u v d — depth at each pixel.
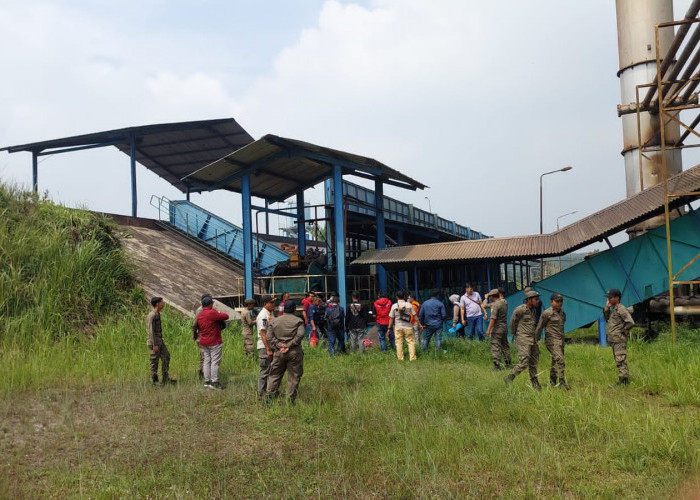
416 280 18.28
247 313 11.61
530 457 5.34
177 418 7.29
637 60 18.28
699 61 13.01
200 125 25.64
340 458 5.50
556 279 16.02
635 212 14.51
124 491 4.78
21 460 5.68
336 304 13.45
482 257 16.09
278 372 7.92
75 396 8.45
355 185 21.50
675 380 7.99
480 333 14.23
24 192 15.41
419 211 28.03
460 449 5.62
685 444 5.20
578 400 6.76
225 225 26.06
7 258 12.67
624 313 8.55
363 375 10.08
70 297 12.90
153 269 18.98
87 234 15.36
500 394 7.52
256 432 6.63
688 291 17.08
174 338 13.26
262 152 16.20
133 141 24.72
